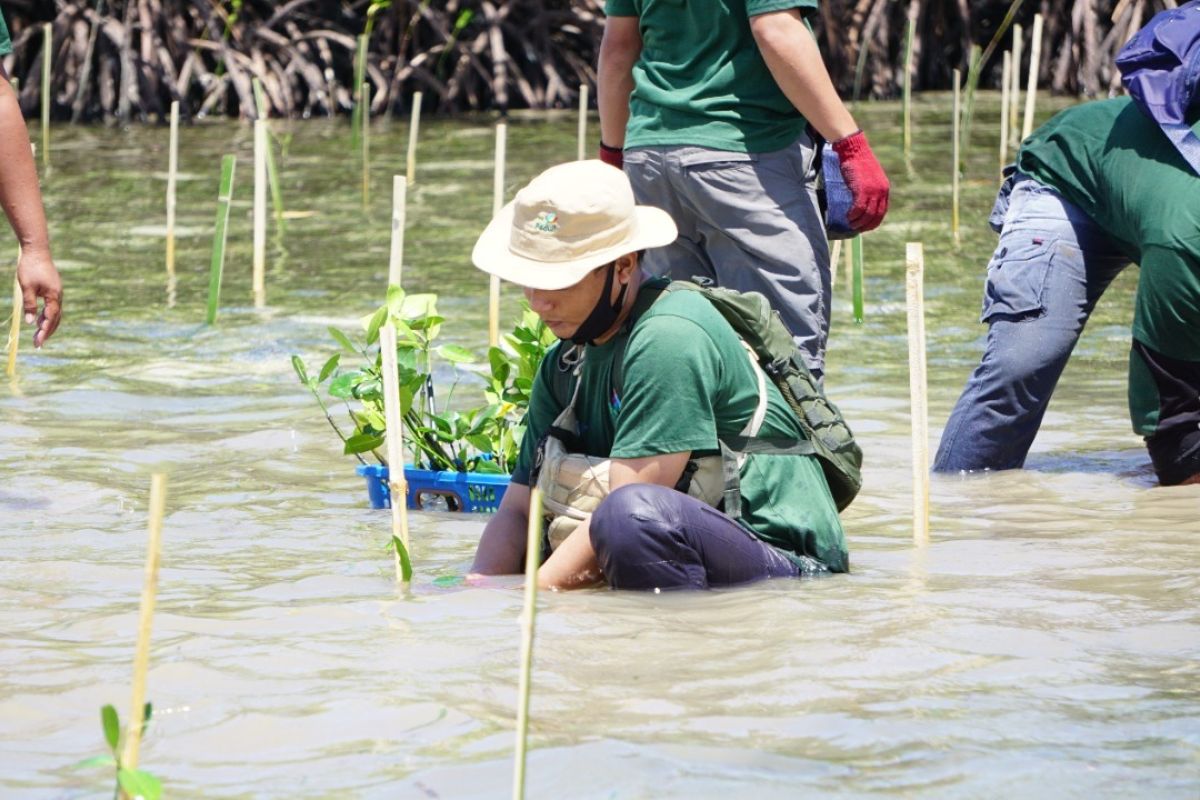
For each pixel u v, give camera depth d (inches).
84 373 608.4
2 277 813.9
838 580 342.6
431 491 424.2
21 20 1787.6
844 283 804.0
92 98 1747.0
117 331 689.0
